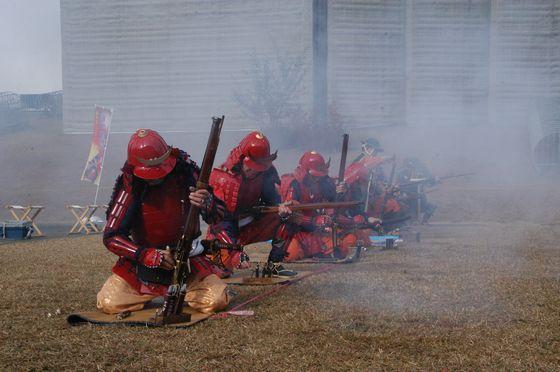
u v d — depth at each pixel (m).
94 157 16.86
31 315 5.77
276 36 21.23
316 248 9.18
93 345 4.76
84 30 22.84
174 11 21.94
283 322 5.34
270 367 4.26
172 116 23.03
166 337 4.97
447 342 4.78
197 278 5.82
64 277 7.77
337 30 20.44
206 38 21.75
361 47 20.19
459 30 16.42
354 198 10.43
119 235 5.64
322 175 9.09
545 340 4.80
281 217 7.32
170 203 5.74
